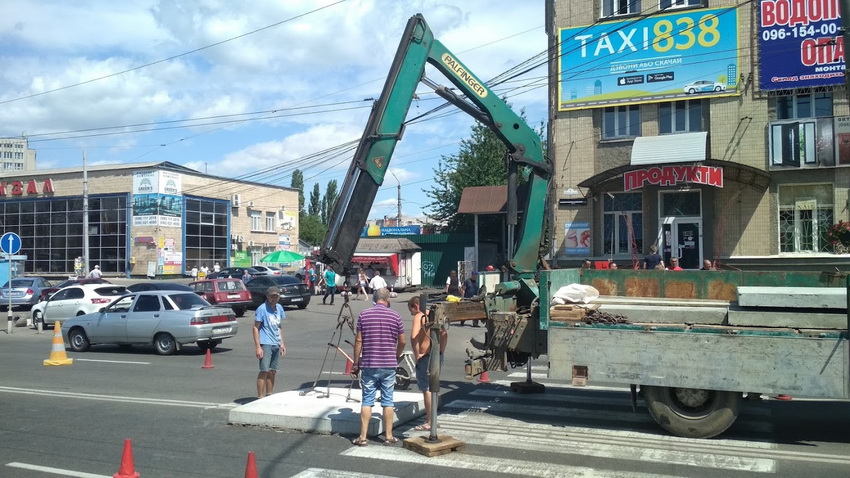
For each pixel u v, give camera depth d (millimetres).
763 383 7387
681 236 22141
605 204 23250
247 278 36938
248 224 51875
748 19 21359
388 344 7699
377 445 7664
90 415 9531
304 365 14336
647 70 22453
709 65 21781
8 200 48875
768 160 21109
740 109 21500
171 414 9539
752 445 7508
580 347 8172
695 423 7773
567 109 23516
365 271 38656
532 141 11430
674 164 20125
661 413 7914
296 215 57531
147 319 16797
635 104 22812
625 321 8117
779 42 21000
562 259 23438
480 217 41406
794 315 7535
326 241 10102
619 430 8242
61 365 14844
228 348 18047
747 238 21266
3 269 35250
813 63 20641
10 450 7699
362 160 10398
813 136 20578
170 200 44250
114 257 44750
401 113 10633
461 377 12445
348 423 8141
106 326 17219
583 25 23281
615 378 7996
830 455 7102
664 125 22625
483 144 42719
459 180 42688
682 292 10289
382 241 40062
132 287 25750
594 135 23328
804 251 20922
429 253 41781
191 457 7312
